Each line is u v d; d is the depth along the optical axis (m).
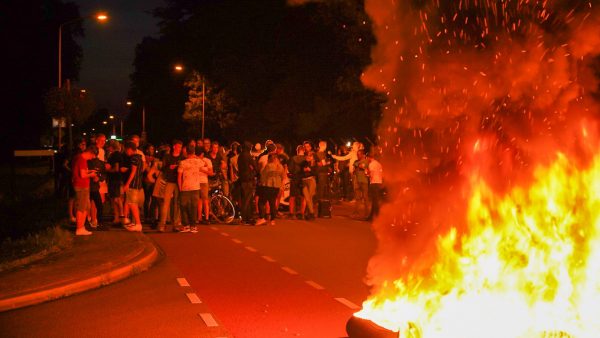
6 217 19.70
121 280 11.31
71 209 18.53
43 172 49.34
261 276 11.57
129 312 9.04
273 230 18.30
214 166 20.53
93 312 9.05
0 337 7.84
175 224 17.97
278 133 48.72
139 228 17.08
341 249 14.71
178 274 11.82
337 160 27.73
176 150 17.94
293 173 21.16
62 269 11.35
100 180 17.80
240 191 20.05
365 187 21.80
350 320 6.61
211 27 55.25
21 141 62.34
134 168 16.91
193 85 59.81
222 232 17.86
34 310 9.19
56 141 47.34
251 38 51.06
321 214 21.83
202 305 9.41
